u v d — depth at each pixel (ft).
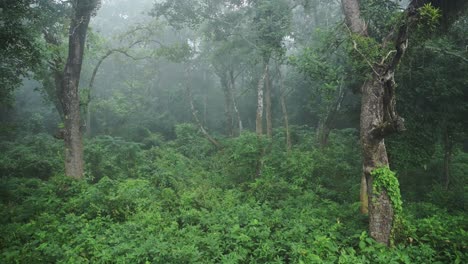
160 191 40.60
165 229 27.63
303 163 47.50
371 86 28.22
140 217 31.19
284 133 71.10
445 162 43.42
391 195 26.76
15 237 26.81
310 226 28.86
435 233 26.63
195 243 25.23
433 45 35.99
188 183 46.09
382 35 33.04
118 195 34.30
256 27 51.60
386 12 32.65
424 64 37.32
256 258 24.31
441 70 36.45
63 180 41.01
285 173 47.47
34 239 27.07
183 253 22.72
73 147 44.68
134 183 39.17
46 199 35.01
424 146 37.55
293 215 31.99
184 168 52.65
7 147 62.80
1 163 49.34
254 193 40.68
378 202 26.99
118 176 48.85
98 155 52.49
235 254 23.71
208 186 44.34
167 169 50.57
